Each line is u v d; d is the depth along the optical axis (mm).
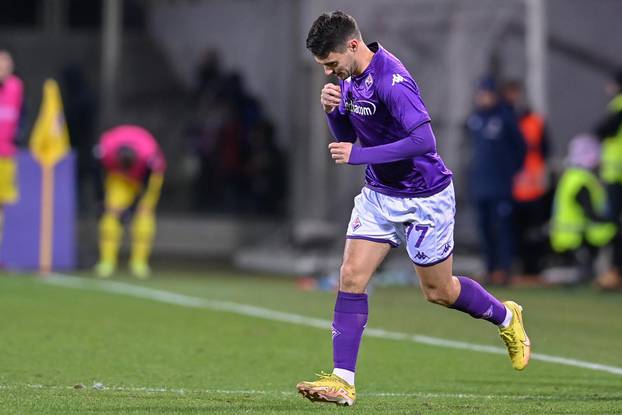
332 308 44469
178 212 82125
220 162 79438
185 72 94938
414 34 61281
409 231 23703
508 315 25359
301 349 33688
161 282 53969
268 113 85750
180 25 95938
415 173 23328
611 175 51812
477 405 23719
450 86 61406
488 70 60938
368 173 23953
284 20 84438
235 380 27766
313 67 62219
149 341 34562
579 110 64875
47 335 35188
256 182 78000
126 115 92500
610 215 51938
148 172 57469
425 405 23609
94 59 96938
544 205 56531
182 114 92062
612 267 52062
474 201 53375
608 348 34656
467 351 33688
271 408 22953
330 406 23328
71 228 58781
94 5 99938
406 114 22594
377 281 55312
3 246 57750
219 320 40125
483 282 54125
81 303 44031
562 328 39344
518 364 25672
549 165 58000
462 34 61188
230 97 78875
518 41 61188
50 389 25359
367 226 23781
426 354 33031
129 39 97000
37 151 58094
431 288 24422
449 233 23906
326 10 60812
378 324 39969
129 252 72312
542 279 55656
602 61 64875
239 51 90438
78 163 77875
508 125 52281
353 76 23172
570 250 53094
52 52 97438
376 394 25828
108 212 57562
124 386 26266
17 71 96000
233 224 75062
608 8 64875
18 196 57844
